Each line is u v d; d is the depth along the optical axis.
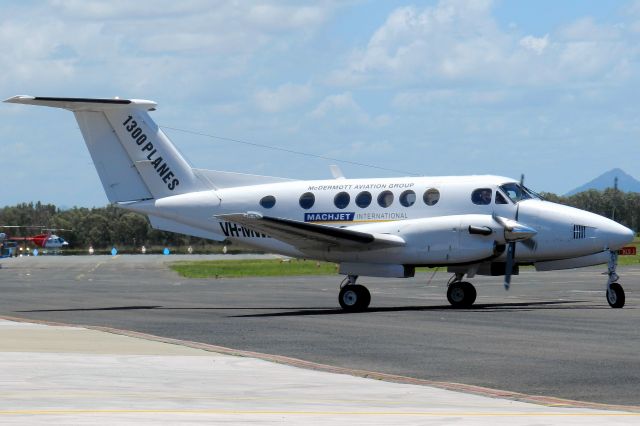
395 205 36.16
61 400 14.58
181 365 19.20
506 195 35.03
